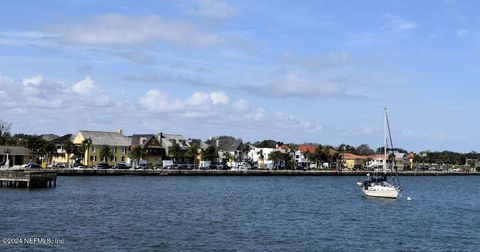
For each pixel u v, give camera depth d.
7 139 194.75
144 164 192.75
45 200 80.69
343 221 67.06
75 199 83.81
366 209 82.69
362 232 58.72
